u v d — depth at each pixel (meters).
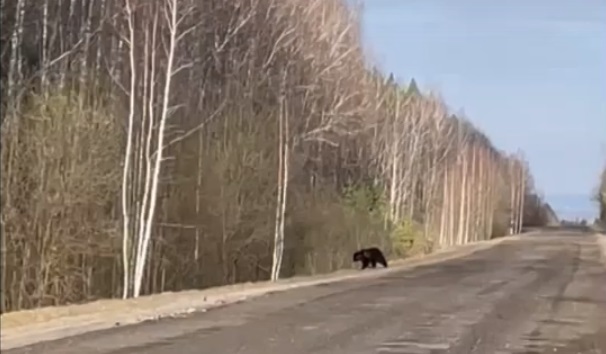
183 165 41.75
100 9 39.00
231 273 44.09
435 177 94.12
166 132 38.88
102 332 19.80
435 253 74.19
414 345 18.16
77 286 32.38
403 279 41.53
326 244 53.72
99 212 32.50
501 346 18.30
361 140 69.19
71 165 30.69
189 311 25.42
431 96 112.56
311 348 17.45
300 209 52.09
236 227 43.47
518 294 32.16
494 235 138.12
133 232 34.44
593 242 98.88
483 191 128.00
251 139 44.81
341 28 54.31
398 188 75.44
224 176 42.94
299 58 49.88
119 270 34.81
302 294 32.38
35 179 30.16
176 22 35.03
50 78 34.66
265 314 24.59
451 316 24.23
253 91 47.69
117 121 35.59
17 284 29.95
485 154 133.25
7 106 28.83
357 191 63.34
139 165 35.12
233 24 44.78
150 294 34.59
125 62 39.84
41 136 30.08
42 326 20.73
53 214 30.47
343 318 23.52
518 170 162.88
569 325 22.39
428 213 89.25
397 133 75.06
